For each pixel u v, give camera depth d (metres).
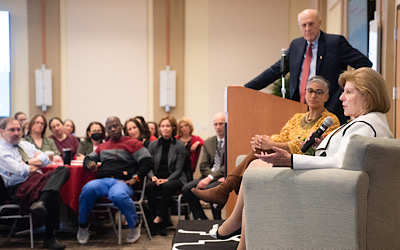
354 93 2.38
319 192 2.10
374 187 2.09
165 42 8.82
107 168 4.89
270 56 8.81
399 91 4.98
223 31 8.83
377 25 5.40
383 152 2.05
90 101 8.80
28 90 8.70
